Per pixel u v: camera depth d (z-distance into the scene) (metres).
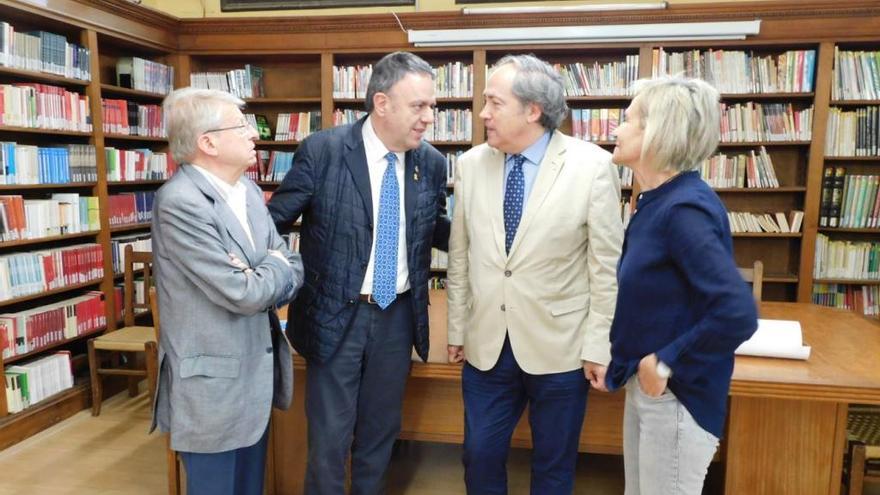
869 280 4.18
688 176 1.28
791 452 2.08
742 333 1.15
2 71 3.15
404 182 1.91
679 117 1.21
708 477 2.36
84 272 3.74
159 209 1.51
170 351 1.54
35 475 2.81
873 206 4.11
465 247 1.94
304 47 4.48
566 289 1.76
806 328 2.58
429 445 3.09
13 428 3.15
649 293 1.28
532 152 1.76
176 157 1.57
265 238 1.69
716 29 3.98
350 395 1.92
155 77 4.40
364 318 1.88
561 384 1.77
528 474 2.77
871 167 4.31
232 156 1.58
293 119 4.70
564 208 1.71
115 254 4.08
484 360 1.83
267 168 4.75
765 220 4.33
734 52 4.12
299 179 1.85
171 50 4.54
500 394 1.87
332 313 1.84
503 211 1.79
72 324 3.63
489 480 1.93
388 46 4.38
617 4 4.32
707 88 1.25
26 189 3.69
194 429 1.52
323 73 4.52
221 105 1.56
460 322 1.97
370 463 2.03
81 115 3.67
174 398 1.53
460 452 3.01
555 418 1.81
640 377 1.30
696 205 1.21
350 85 4.50
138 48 4.41
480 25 4.24
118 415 3.57
